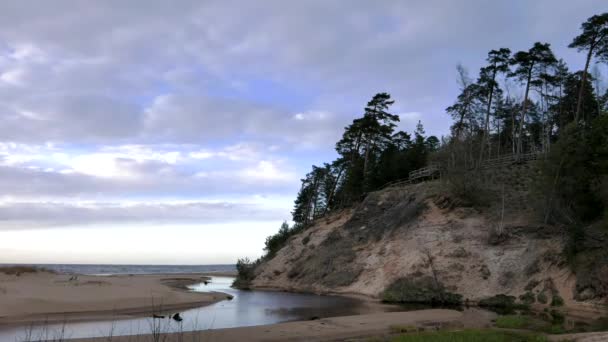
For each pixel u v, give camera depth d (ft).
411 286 128.26
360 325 79.00
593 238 107.86
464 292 122.21
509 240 129.70
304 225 231.91
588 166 119.55
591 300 100.68
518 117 272.31
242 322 84.79
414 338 60.85
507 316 86.22
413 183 192.75
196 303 113.29
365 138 231.71
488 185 156.15
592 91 230.68
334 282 156.97
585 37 164.25
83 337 63.98
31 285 110.42
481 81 198.70
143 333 68.18
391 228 163.22
